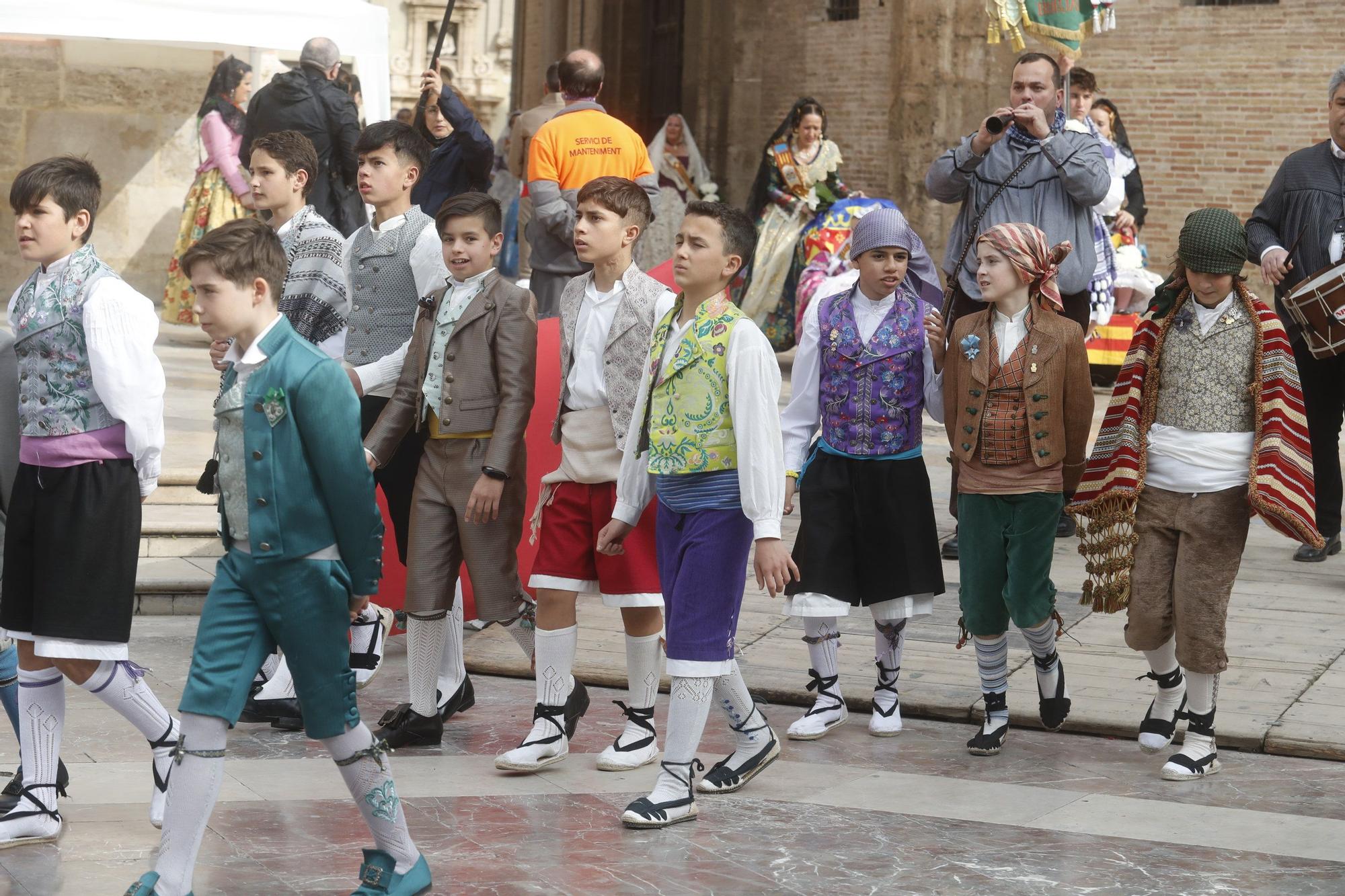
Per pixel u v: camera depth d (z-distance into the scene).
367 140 6.11
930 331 5.86
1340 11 16.28
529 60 21.64
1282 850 4.80
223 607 4.18
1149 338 5.62
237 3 11.86
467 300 5.77
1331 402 8.36
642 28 18.88
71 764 5.55
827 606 5.86
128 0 11.48
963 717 6.20
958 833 4.93
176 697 6.40
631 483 5.21
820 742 5.94
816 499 5.92
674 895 4.37
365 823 4.93
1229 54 16.94
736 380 4.87
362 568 4.19
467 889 4.38
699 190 16.11
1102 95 17.66
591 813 5.08
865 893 4.41
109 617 4.70
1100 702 6.24
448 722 6.19
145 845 4.73
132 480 4.78
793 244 14.07
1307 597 7.75
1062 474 5.68
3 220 17.27
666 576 5.06
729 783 5.30
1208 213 5.45
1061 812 5.14
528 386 5.71
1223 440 5.46
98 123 17.53
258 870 4.51
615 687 6.67
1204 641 5.42
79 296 4.71
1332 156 8.05
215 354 6.01
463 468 5.77
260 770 5.48
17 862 4.58
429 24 32.56
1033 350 5.61
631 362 5.45
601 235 5.48
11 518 4.75
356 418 4.15
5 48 17.05
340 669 4.19
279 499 4.11
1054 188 7.74
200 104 17.86
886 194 17.61
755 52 17.25
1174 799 5.30
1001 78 13.98
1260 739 5.81
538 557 5.59
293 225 6.33
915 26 13.91
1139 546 5.61
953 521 9.27
